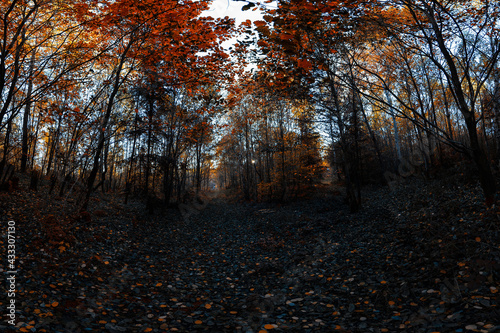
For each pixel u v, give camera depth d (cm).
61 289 380
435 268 384
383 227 707
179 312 370
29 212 704
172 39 641
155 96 1151
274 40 347
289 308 376
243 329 312
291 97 856
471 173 796
